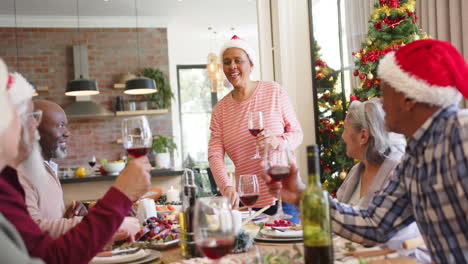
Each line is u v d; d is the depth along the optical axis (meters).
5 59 8.10
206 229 1.09
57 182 2.12
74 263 1.23
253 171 2.79
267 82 2.93
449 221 1.22
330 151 4.40
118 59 8.55
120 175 1.33
